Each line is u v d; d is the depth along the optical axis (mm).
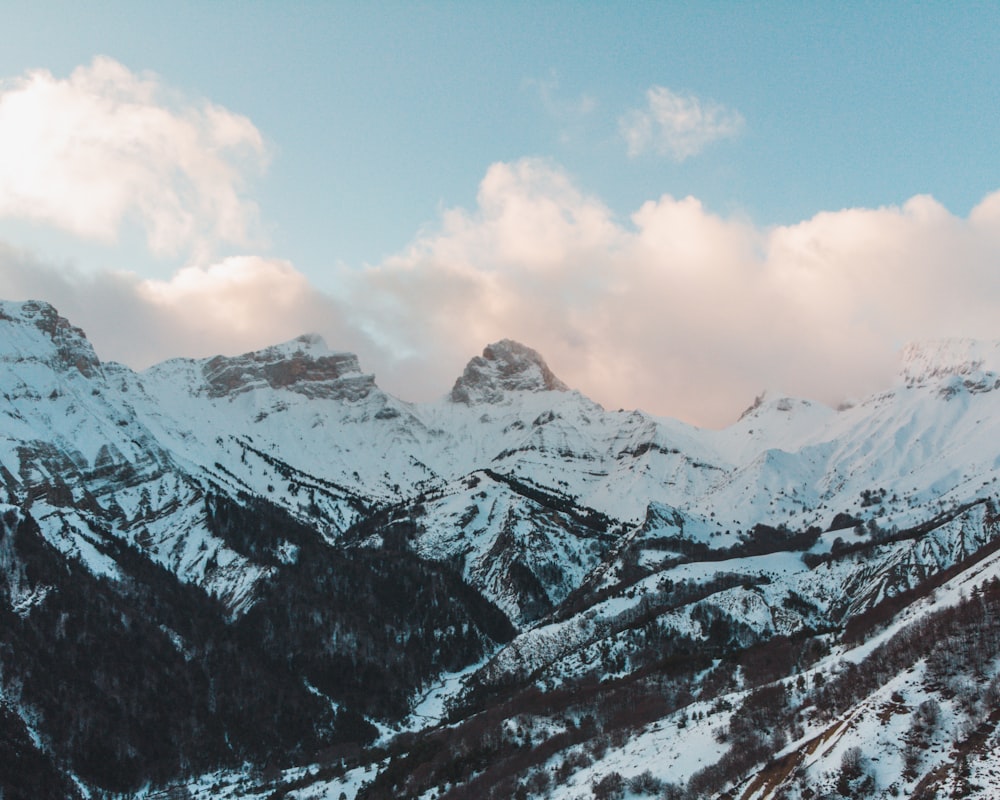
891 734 183000
